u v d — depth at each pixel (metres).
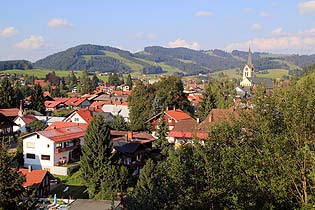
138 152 50.66
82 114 72.94
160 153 55.19
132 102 83.25
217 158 16.22
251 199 14.93
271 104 17.28
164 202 15.19
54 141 51.84
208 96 81.69
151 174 29.61
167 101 80.94
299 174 15.03
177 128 59.53
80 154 56.97
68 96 153.12
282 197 15.09
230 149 16.09
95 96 128.75
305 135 15.60
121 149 49.56
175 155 16.66
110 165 42.47
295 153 15.41
